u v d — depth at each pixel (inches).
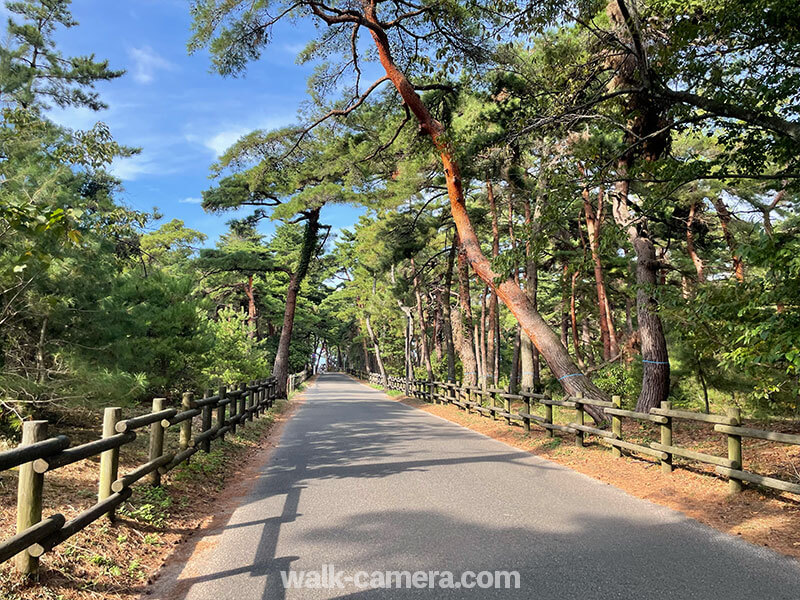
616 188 479.8
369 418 665.0
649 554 173.5
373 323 2009.1
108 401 299.6
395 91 675.4
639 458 330.6
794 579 152.7
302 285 2139.5
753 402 458.9
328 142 857.5
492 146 575.8
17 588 134.6
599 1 382.0
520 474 306.3
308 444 440.1
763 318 272.4
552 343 471.8
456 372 1379.2
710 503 235.0
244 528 208.8
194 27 516.4
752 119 325.1
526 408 486.6
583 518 216.1
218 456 343.3
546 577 154.6
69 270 296.4
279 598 143.6
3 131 310.8
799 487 204.7
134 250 535.8
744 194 732.0
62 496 214.4
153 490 238.4
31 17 679.1
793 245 247.9
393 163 833.5
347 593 145.9
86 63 689.6
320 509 233.6
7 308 277.9
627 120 440.1
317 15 540.4
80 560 160.6
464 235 529.7
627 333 988.6
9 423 284.5
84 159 353.4
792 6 292.7
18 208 199.0
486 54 555.8
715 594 142.6
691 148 627.2
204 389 541.6
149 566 171.2
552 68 464.8
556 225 406.3
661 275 784.9
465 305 924.0
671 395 564.4
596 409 446.0
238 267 1173.1
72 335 312.5
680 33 336.8
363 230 1158.3
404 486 275.3
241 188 1019.3
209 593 148.3
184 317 500.7
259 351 1021.8
